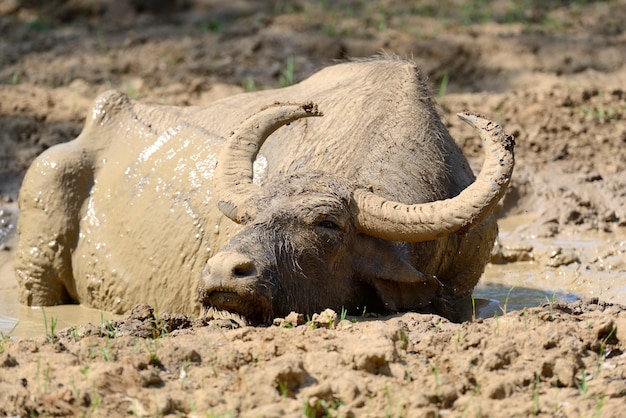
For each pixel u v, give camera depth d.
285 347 26.53
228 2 75.88
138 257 37.00
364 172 32.19
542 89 58.78
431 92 36.75
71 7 74.44
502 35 66.88
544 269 41.59
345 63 39.50
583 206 47.47
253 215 29.59
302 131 34.59
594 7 73.56
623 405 23.84
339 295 30.30
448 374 25.56
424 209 29.58
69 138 54.84
